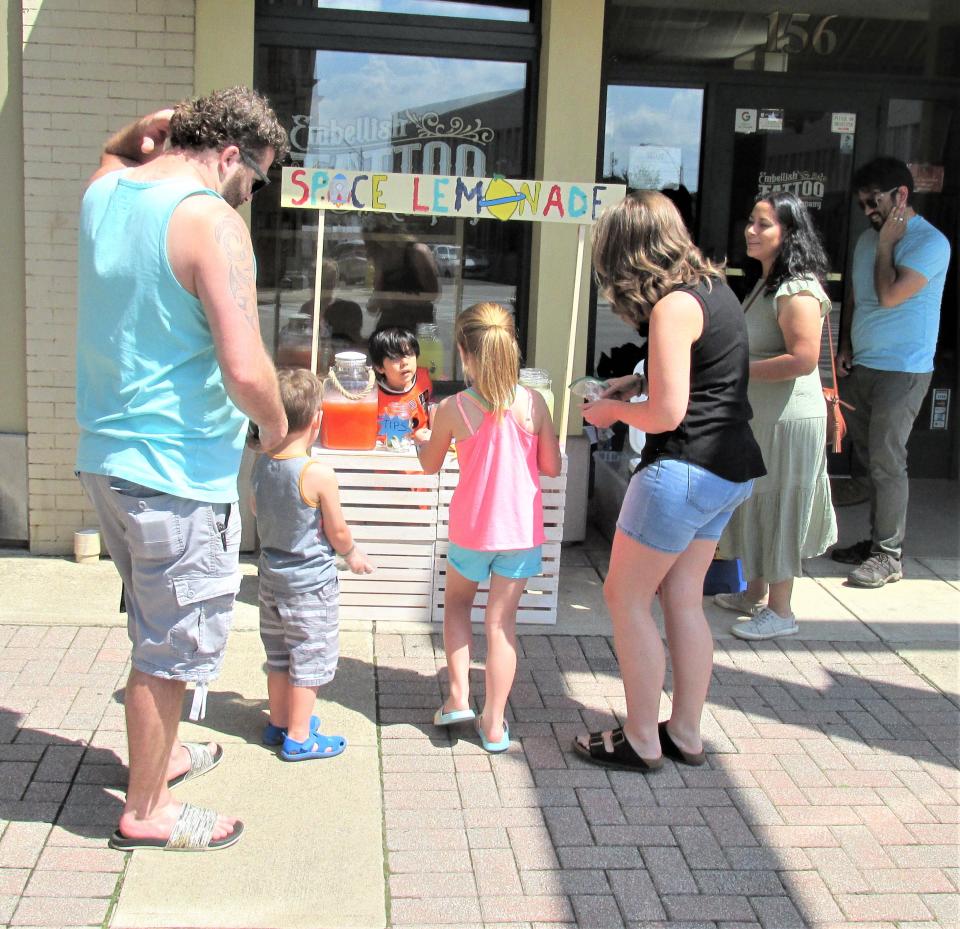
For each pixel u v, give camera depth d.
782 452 4.58
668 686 4.33
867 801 3.56
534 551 3.73
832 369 5.03
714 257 6.56
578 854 3.22
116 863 3.09
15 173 5.23
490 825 3.35
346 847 3.21
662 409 3.31
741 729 4.00
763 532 4.70
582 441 5.75
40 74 5.09
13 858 3.09
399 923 2.90
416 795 3.49
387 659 4.44
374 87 5.54
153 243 2.81
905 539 6.14
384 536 4.72
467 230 5.75
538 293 5.62
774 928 2.94
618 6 6.20
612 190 4.66
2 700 3.95
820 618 5.03
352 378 4.59
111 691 4.05
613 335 6.31
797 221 4.46
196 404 2.93
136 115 5.17
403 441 4.77
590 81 5.45
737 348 3.47
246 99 3.03
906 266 5.25
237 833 3.21
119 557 3.07
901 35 6.50
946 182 6.84
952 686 4.39
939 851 3.30
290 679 3.62
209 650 3.07
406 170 5.66
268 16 5.38
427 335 5.83
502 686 3.73
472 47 5.54
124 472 2.88
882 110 6.59
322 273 5.70
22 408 5.43
